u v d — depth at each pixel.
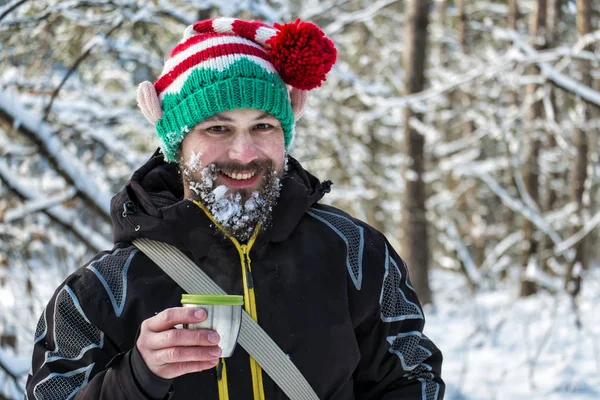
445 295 11.57
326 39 1.72
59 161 4.27
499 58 7.48
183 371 1.30
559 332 7.10
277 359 1.55
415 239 10.09
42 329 1.63
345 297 1.66
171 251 1.60
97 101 5.91
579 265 8.40
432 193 14.91
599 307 8.41
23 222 5.11
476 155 11.03
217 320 1.32
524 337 6.96
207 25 1.73
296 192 1.65
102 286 1.58
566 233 12.30
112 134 5.38
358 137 9.97
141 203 1.66
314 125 7.82
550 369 5.80
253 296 1.60
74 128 5.00
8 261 4.47
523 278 10.90
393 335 1.74
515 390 5.42
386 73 12.12
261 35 1.72
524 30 12.81
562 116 11.95
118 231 1.66
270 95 1.62
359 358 1.68
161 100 1.73
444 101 12.05
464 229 15.05
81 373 1.54
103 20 4.80
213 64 1.62
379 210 12.42
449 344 7.05
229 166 1.58
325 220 1.77
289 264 1.65
